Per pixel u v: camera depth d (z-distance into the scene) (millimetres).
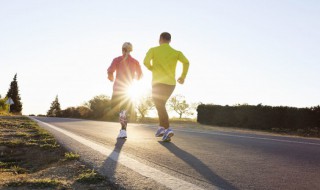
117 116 7320
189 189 2900
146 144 6137
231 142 7309
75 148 5203
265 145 6914
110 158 4297
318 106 21969
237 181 3334
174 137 8086
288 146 6883
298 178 3611
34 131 8898
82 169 3633
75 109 50500
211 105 29891
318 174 3889
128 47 6840
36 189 2891
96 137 7281
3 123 11859
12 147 5906
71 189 2883
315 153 5883
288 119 23297
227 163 4391
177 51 6578
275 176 3664
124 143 6184
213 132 10633
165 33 6637
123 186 2947
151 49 6598
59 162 4270
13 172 4133
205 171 3762
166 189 2881
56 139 6547
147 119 45906
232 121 27281
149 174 3420
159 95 6566
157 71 6543
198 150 5617
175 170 3730
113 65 6836
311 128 21781
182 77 6648
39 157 4906
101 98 46969
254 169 4039
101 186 2975
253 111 25500
